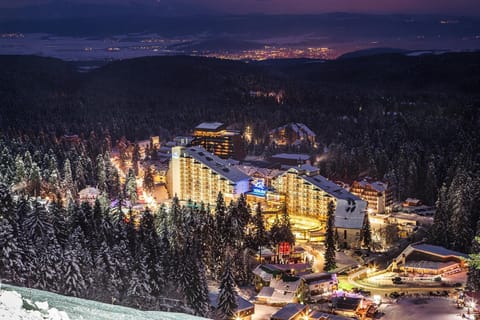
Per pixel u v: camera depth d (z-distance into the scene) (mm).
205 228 160750
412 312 124562
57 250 111562
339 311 126000
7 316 41031
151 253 127562
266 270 146250
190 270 119000
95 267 117625
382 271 159125
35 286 108250
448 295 136250
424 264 155875
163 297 121438
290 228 182000
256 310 129125
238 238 166375
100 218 156750
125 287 117875
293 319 115250
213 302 126375
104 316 52656
